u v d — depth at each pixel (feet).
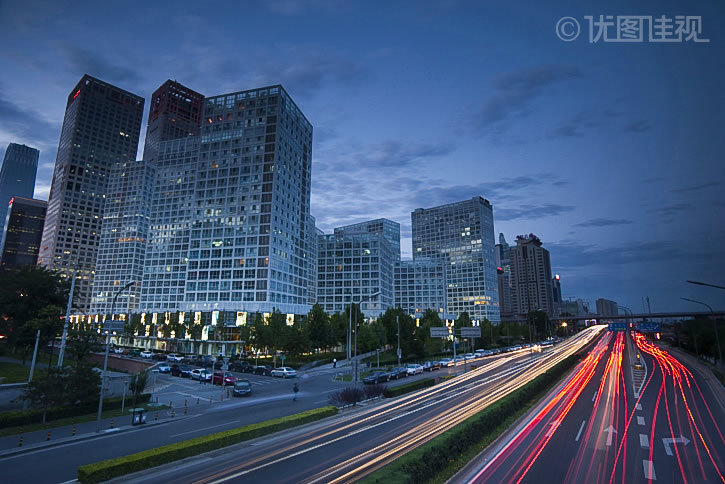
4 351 213.66
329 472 61.46
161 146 496.64
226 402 130.72
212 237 382.22
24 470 65.77
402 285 624.18
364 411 110.93
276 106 395.96
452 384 163.63
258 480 58.80
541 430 85.71
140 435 88.74
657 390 138.51
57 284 214.69
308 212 443.73
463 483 56.70
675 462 66.64
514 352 355.36
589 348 359.25
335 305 494.18
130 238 565.12
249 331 271.28
